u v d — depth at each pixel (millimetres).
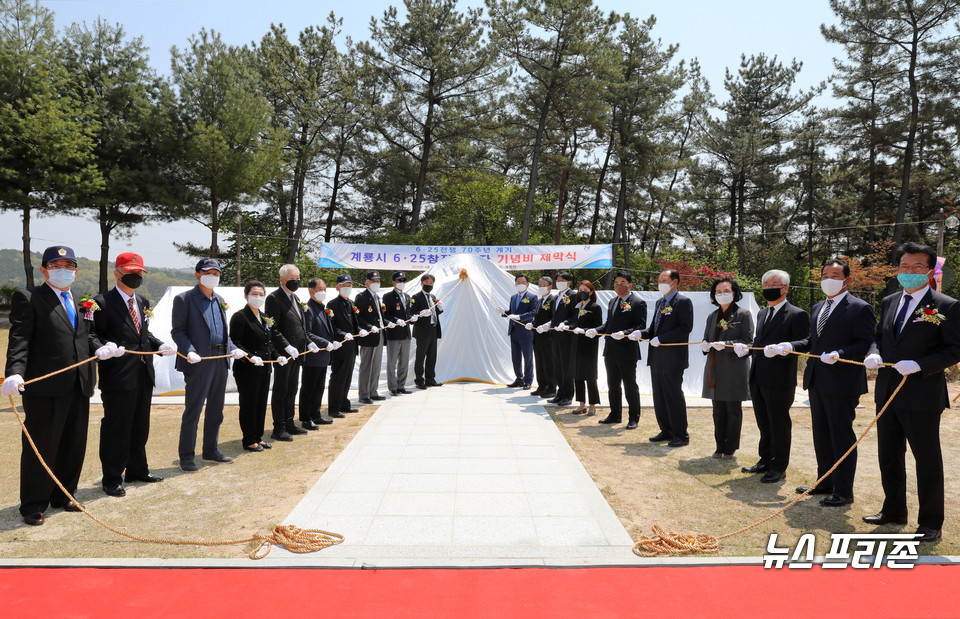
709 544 3787
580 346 8438
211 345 5859
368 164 32938
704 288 27016
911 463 6023
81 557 3645
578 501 4766
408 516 4410
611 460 6121
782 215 36469
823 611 2930
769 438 5605
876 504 4754
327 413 8672
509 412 8492
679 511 4586
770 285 5477
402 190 36812
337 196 36844
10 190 22516
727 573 3383
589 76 26641
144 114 24547
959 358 3863
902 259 4168
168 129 24500
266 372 6605
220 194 25984
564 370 9062
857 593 3129
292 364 7215
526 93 28844
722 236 37406
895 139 27656
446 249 16125
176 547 3828
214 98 25062
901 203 27781
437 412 8484
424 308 10445
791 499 4898
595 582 3266
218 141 24156
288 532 3898
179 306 5781
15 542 3924
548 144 31672
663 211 38375
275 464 5945
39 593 3139
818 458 5023
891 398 3990
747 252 35250
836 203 33250
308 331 7723
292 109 31125
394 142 33375
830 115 29297
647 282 36188
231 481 5375
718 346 5961
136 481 5352
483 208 33594
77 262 4633
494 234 34844
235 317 6441
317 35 31578
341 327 8430
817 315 4961
